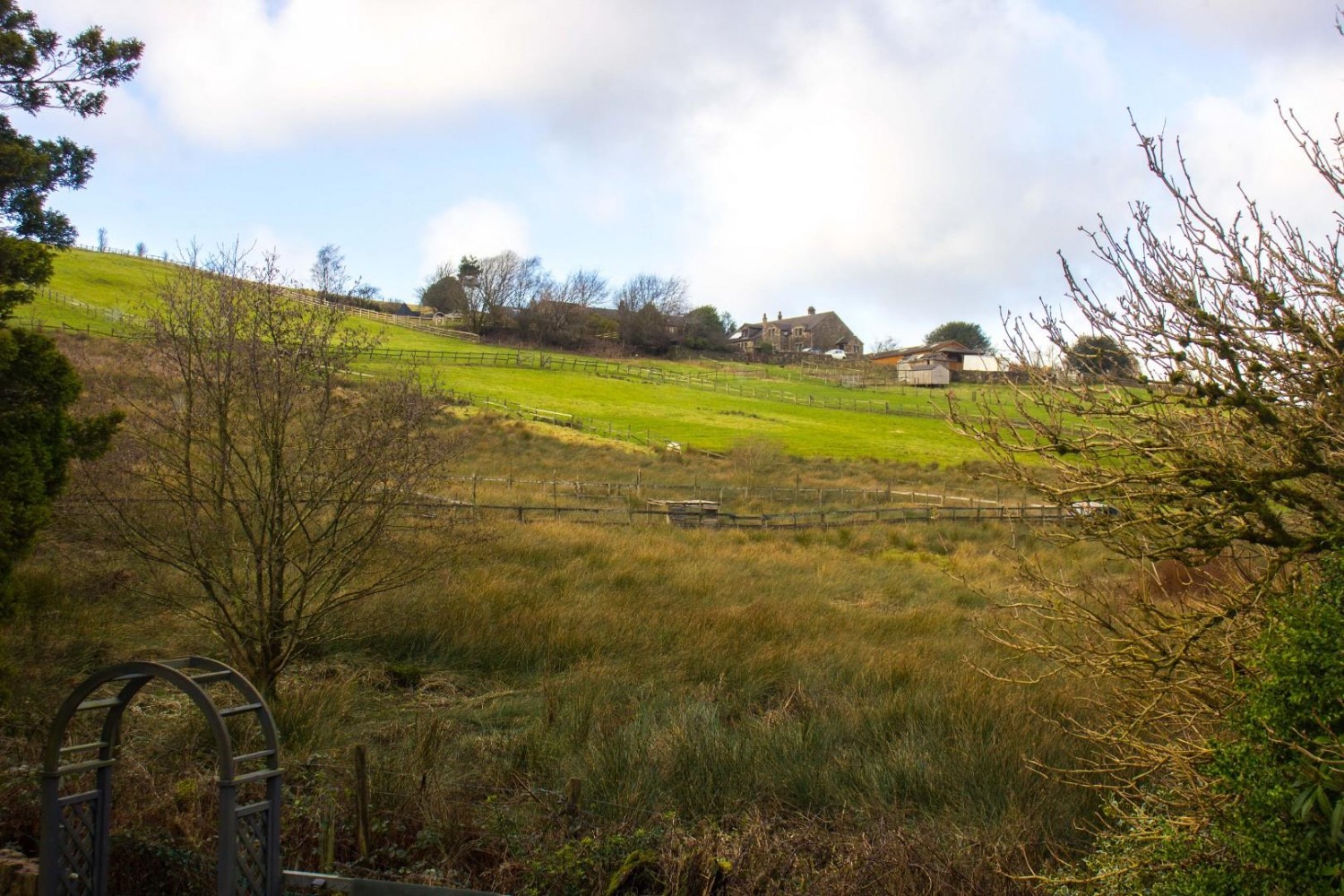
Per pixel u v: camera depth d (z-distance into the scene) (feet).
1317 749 11.36
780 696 31.94
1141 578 18.42
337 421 31.19
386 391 32.37
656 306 362.94
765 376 300.20
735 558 63.10
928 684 31.68
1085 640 19.58
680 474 131.44
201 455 31.04
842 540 80.43
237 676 16.28
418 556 34.04
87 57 34.91
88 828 16.05
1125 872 15.47
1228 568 17.67
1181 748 16.93
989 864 18.30
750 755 24.66
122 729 24.80
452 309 367.04
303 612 32.86
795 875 17.98
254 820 16.03
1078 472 15.90
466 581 43.86
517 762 24.40
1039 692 28.89
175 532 31.04
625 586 49.19
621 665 34.01
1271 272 14.15
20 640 30.58
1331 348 13.32
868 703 29.40
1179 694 17.47
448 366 228.63
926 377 293.43
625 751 24.49
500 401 185.78
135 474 29.68
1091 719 26.09
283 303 30.96
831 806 22.66
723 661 34.60
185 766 22.75
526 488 101.45
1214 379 14.48
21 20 34.14
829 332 413.80
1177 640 17.29
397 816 20.35
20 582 34.32
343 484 30.45
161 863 18.04
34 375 28.22
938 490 128.16
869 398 259.19
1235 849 12.69
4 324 29.76
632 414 199.62
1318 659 11.37
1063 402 15.78
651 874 18.48
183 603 32.22
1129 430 15.61
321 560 30.42
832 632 40.60
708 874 17.72
